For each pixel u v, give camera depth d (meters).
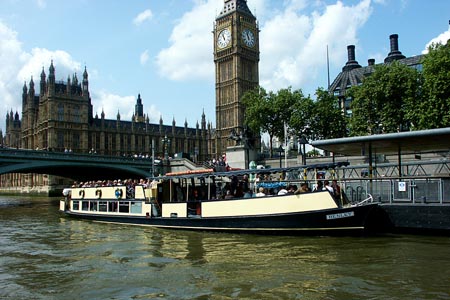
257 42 168.12
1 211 53.28
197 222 28.64
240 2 164.25
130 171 80.38
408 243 21.78
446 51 52.28
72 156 70.19
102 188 37.25
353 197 28.75
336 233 23.86
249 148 63.47
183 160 82.69
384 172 41.62
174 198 32.09
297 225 24.47
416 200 25.70
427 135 24.50
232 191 30.09
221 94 163.38
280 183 31.45
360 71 113.81
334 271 16.62
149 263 19.09
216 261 19.00
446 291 13.98
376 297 13.52
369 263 17.73
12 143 193.50
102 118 150.75
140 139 162.12
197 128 184.50
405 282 15.02
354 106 66.38
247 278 15.98
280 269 17.16
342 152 35.34
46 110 139.00
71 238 27.06
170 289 14.95
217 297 13.91
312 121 83.94
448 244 21.41
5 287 15.72
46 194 124.31
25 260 20.27
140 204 33.00
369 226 24.88
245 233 26.41
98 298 14.29
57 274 17.45
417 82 61.38
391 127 62.62
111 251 22.19
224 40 162.12
